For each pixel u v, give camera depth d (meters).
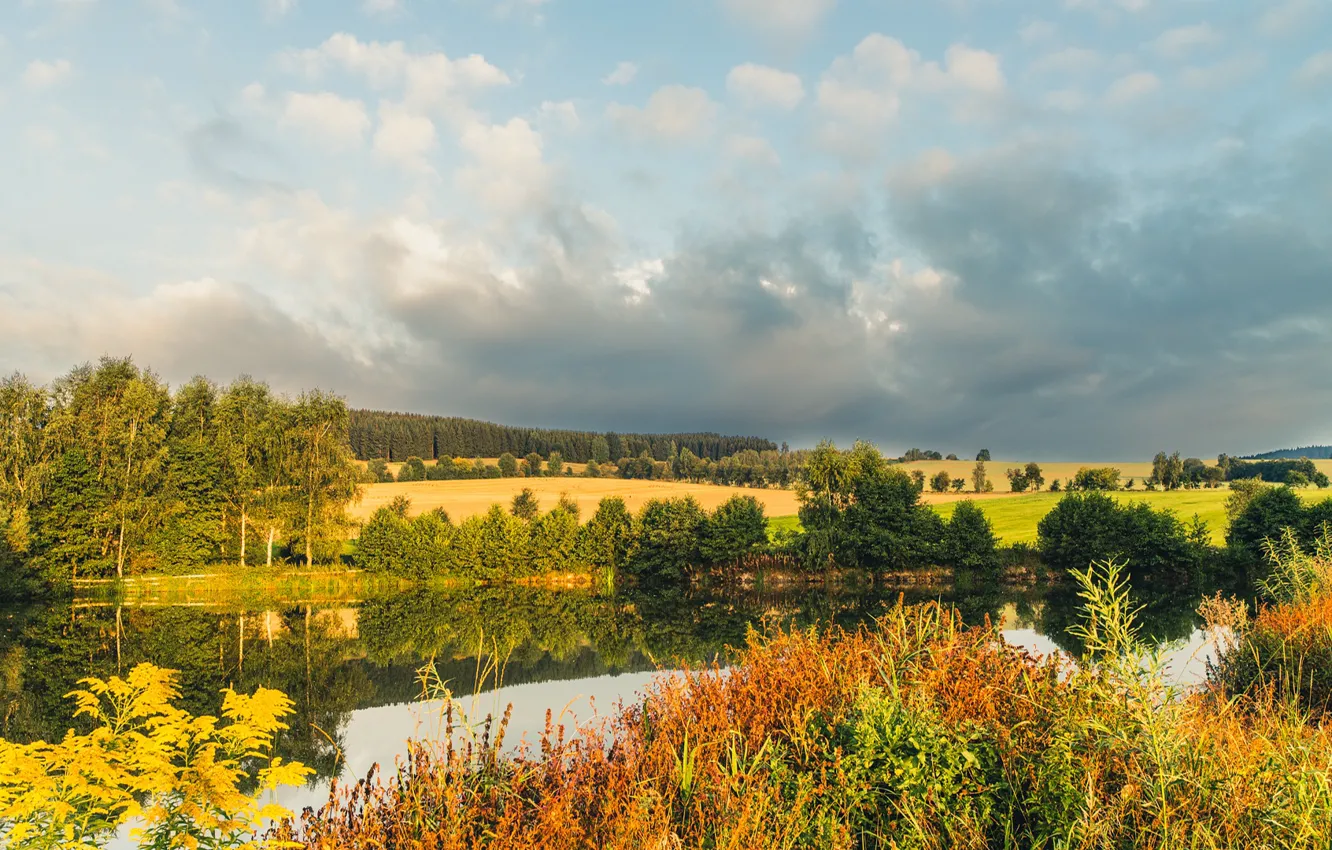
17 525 43.31
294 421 54.19
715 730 5.56
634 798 4.32
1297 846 3.71
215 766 4.31
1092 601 5.07
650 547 57.06
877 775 4.78
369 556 53.91
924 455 153.12
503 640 31.84
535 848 4.01
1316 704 7.50
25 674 25.09
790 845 4.25
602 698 16.05
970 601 42.94
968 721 4.95
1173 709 4.54
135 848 5.08
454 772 4.57
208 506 52.38
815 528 56.62
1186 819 3.99
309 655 28.31
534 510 81.31
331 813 4.56
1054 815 4.25
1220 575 51.50
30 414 49.28
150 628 36.16
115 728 4.43
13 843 3.74
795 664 6.62
